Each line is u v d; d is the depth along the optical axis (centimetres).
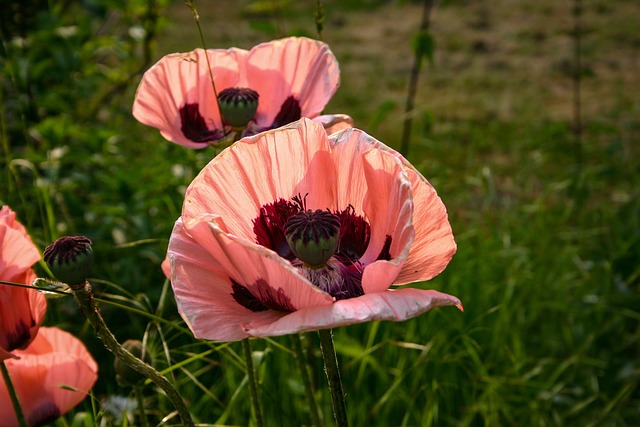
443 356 408
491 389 390
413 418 400
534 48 1027
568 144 723
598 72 937
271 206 194
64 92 509
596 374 461
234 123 256
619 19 1108
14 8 506
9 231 208
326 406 377
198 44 945
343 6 1209
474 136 750
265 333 160
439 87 914
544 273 509
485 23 1133
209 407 383
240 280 176
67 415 341
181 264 179
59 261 193
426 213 183
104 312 426
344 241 199
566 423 434
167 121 265
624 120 783
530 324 482
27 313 221
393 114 827
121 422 329
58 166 439
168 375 304
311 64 267
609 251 536
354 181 195
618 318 479
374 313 158
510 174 685
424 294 166
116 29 566
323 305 163
